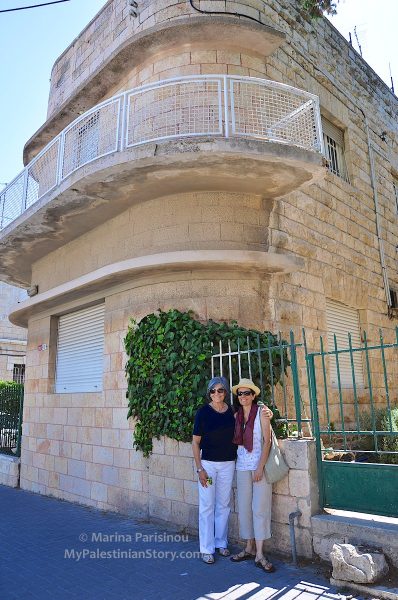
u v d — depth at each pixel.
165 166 6.75
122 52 8.30
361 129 12.03
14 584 4.59
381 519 4.55
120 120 7.25
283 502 5.03
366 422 8.67
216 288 7.16
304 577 4.46
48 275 10.26
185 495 6.16
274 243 7.85
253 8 8.70
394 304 11.65
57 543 5.87
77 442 8.54
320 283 8.93
